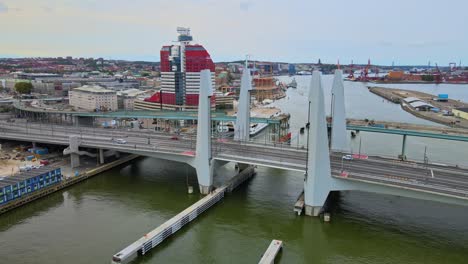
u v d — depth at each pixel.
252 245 87.69
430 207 108.88
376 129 182.62
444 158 174.12
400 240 89.12
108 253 81.44
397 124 197.50
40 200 113.94
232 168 150.88
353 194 119.50
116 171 147.50
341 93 129.75
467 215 103.44
